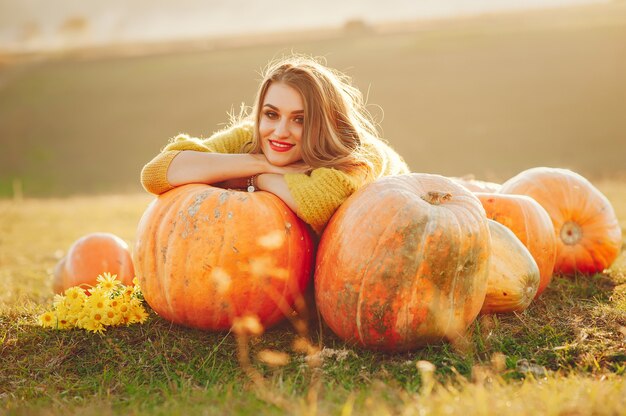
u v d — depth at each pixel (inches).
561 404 97.3
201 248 132.9
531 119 956.6
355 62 1310.3
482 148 864.9
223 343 139.5
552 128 909.8
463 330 131.6
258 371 127.6
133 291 153.6
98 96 1267.2
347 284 126.6
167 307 139.4
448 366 124.3
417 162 835.4
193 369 131.3
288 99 144.8
